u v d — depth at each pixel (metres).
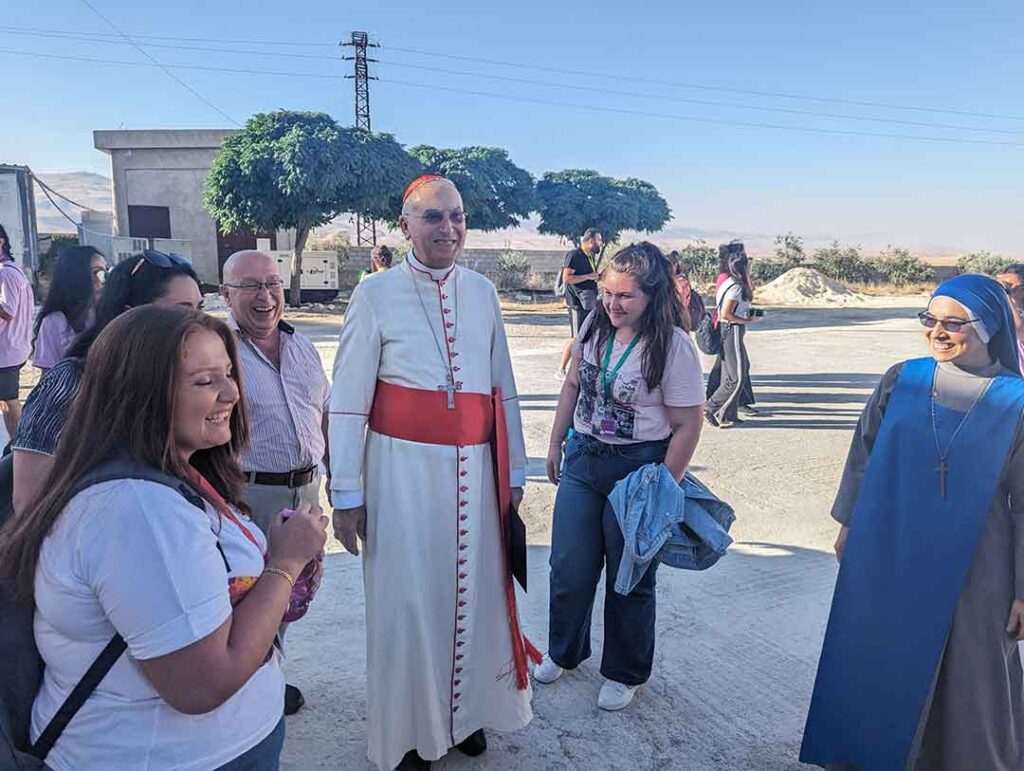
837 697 2.79
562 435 3.74
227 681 1.57
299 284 25.31
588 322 3.52
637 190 39.47
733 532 5.54
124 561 1.49
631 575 3.21
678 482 3.31
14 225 22.44
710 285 38.25
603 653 3.55
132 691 1.57
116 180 27.84
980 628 2.54
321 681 3.64
